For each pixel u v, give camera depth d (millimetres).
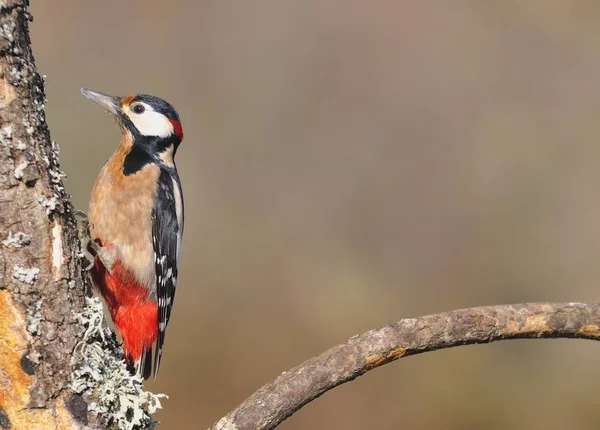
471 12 17719
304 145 16078
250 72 16469
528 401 12344
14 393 4516
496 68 17219
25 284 4555
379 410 11992
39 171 4660
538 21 17641
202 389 12086
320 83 16734
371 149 16219
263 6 16984
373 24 17391
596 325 5551
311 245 14641
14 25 4609
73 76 15359
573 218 15461
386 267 14797
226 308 13133
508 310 5520
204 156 15492
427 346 5379
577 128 16547
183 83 16047
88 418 4645
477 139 16547
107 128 13812
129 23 16094
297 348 12812
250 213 14883
